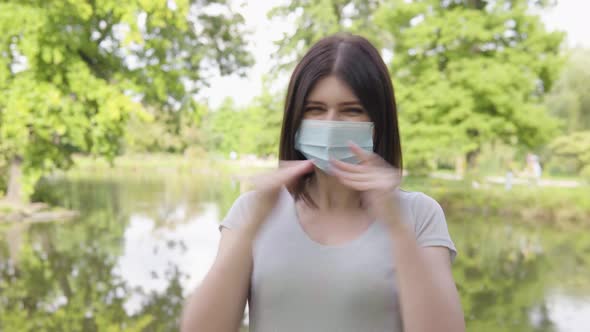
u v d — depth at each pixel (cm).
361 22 2406
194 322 115
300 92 123
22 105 1338
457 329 111
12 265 842
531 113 1798
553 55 1844
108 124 1466
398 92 1872
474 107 1833
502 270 862
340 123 119
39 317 591
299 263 120
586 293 720
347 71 119
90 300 652
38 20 1299
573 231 1316
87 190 2261
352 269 118
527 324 590
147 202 1758
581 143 3012
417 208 128
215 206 1631
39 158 1547
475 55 1858
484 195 1745
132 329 549
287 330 119
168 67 1543
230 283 116
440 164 3728
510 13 1786
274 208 117
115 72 1592
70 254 922
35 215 1430
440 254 123
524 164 3159
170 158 5575
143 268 810
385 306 117
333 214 126
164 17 1391
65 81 1453
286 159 127
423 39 1827
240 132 4938
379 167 110
